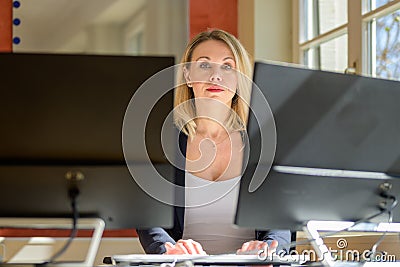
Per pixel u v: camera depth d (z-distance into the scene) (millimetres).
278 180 1483
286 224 1528
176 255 1647
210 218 2178
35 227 1459
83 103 1426
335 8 3156
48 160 1429
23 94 1415
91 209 1451
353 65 2900
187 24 3674
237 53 2293
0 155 1420
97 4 3643
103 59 1428
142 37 3646
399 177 1574
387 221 1587
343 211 1556
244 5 3707
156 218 1474
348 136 1524
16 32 3584
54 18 3615
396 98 1560
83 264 1428
